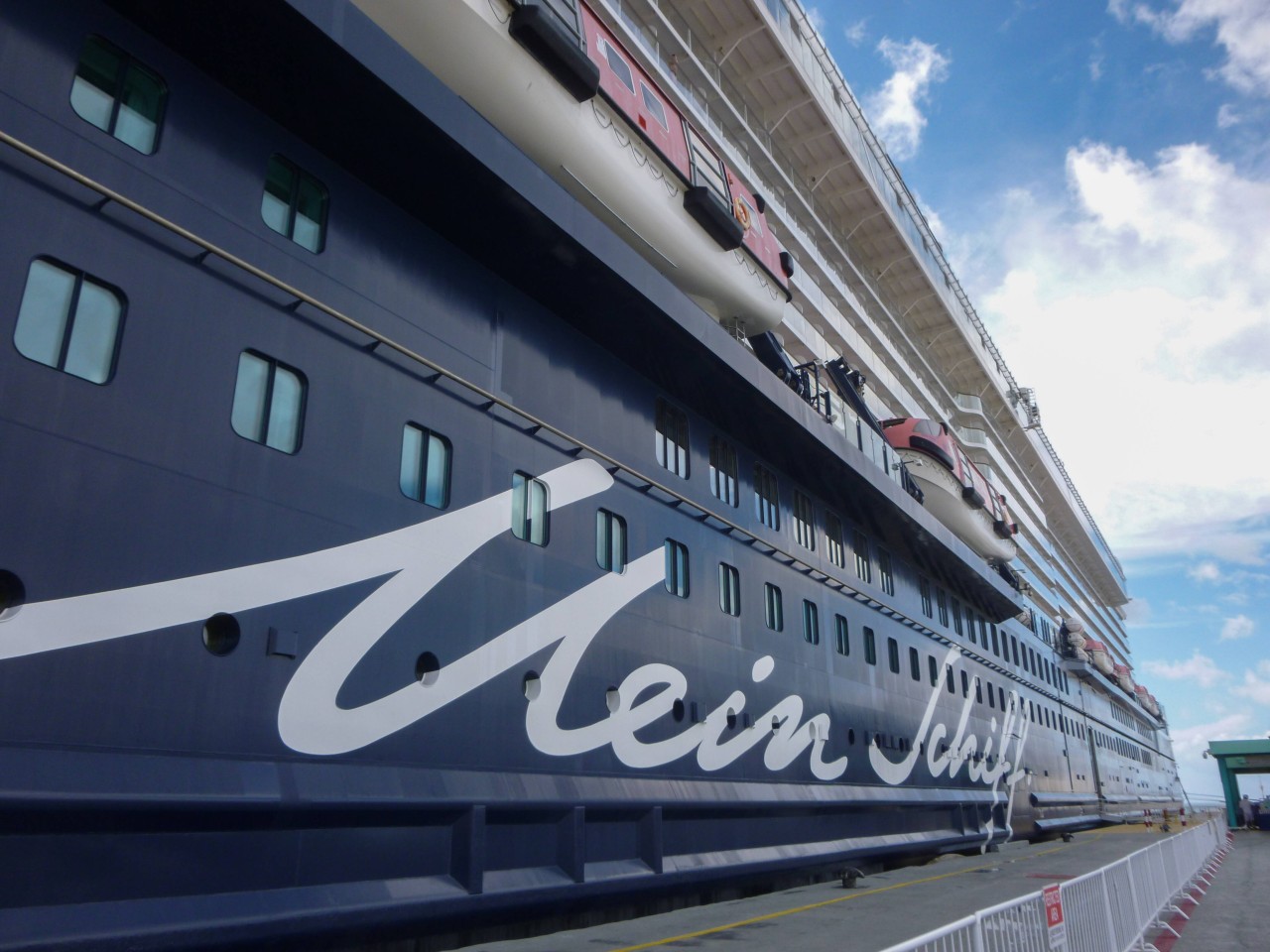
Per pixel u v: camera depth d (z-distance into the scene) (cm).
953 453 2662
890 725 1975
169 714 661
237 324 774
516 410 1043
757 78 2453
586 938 964
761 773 1431
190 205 767
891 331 3391
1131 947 1071
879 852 1777
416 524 900
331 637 792
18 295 633
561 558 1091
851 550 2011
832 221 2988
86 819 598
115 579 647
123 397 679
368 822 788
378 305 926
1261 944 1158
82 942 577
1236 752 5591
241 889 688
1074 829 3488
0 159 641
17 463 610
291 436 806
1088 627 7194
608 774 1095
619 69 1253
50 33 696
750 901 1316
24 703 586
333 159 918
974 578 2555
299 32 787
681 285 1438
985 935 625
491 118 1100
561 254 1088
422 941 831
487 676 948
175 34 772
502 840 927
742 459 1608
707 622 1372
